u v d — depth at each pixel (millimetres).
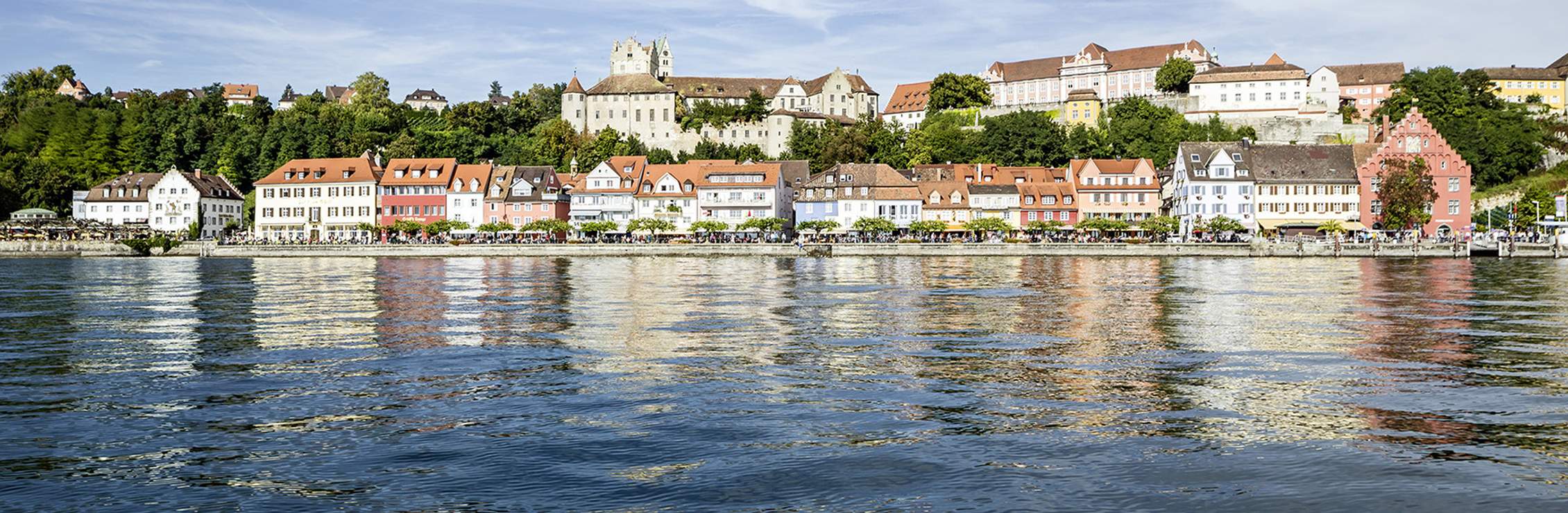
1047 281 99188
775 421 33125
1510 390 38406
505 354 47875
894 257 157375
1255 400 36562
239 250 171125
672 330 57656
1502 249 152375
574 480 27000
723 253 164375
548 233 186625
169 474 27656
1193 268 125438
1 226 183250
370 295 83250
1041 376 41562
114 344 51875
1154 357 46906
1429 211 187375
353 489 26312
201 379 41281
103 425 33000
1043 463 28266
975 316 65562
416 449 29875
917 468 27812
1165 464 28172
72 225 188000
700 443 30406
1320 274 111625
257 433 31844
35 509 25031
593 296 81250
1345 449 29484
